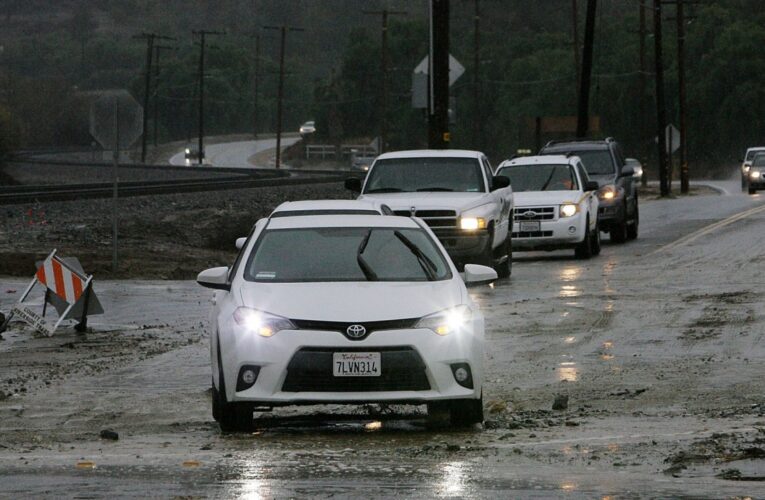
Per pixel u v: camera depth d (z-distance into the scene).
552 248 83.25
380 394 27.81
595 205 86.44
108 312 57.16
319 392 27.86
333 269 30.77
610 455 24.75
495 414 31.39
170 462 24.23
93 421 30.97
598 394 33.97
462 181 68.25
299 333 27.98
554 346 43.12
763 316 49.31
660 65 181.88
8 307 58.28
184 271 76.56
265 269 30.97
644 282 64.12
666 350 41.62
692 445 25.56
